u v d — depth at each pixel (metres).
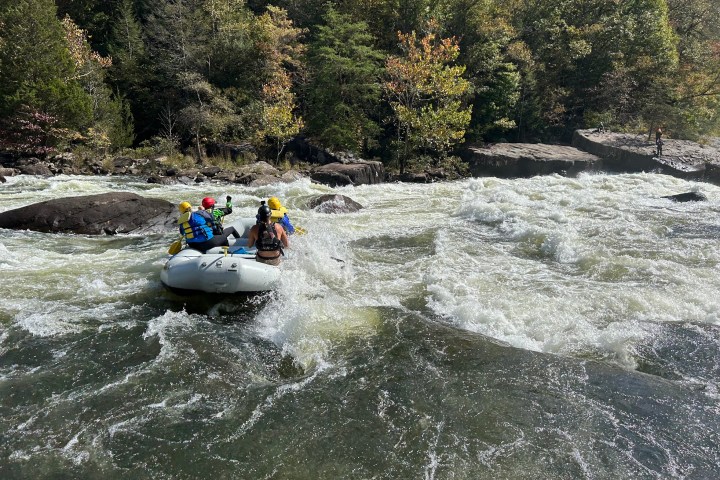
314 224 11.45
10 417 4.45
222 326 6.39
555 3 33.94
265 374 5.32
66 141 22.84
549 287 7.57
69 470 3.84
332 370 5.32
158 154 24.27
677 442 4.16
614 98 32.16
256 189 17.02
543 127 32.12
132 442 4.16
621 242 9.93
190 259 7.09
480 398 4.76
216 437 4.24
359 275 8.20
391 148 26.06
